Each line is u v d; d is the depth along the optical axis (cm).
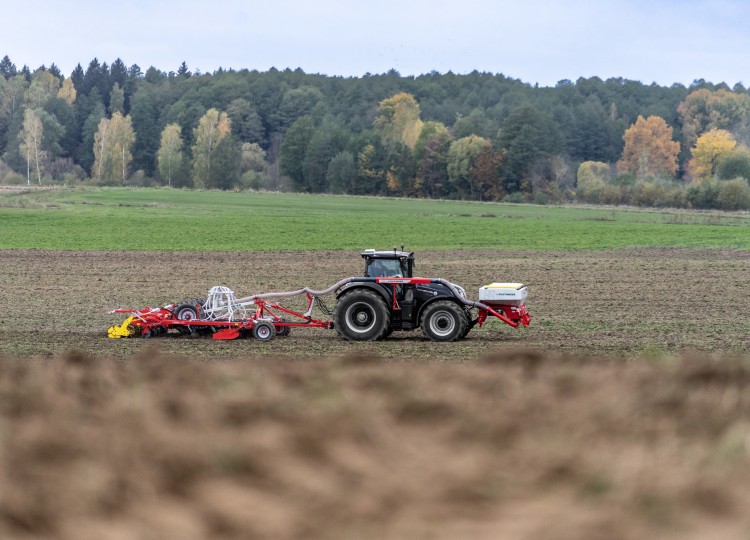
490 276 13225
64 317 8812
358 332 7062
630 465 2744
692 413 3347
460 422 3359
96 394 3978
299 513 2444
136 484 2686
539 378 4316
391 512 2427
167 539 2294
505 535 2238
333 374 4491
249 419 3434
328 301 10388
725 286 11806
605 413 3444
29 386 4169
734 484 2523
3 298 10438
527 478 2686
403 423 3378
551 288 11612
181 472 2802
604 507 2403
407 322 7162
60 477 2770
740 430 2973
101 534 2333
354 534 2280
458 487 2616
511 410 3553
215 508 2500
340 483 2678
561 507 2423
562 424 3291
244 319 7325
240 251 17462
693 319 8700
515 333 7681
